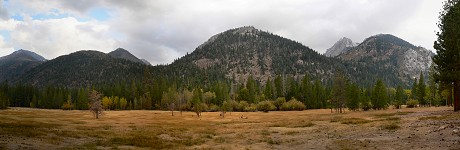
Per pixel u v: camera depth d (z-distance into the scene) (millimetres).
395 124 38875
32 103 190000
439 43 53562
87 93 179125
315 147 28078
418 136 26922
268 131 44938
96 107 96938
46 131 38875
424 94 128000
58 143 30172
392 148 23219
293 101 146125
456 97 52312
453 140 22656
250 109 145500
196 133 46906
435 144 22359
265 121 74062
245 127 55438
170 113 131500
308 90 156750
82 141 33625
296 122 61156
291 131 43250
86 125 59875
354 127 41031
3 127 41250
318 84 164750
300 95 162625
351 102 110500
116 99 182875
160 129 53781
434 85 116250
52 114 111000
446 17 50656
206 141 36906
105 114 120062
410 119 44562
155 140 36438
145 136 40688
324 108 156125
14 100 197500
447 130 27250
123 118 95875
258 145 31844
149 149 29547
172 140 37344
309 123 54719
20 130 36812
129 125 63688
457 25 48156
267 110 138500
